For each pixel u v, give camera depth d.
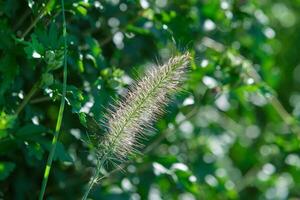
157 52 3.90
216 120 4.85
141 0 3.28
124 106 2.59
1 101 2.87
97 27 3.55
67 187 3.64
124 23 3.64
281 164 4.87
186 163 4.02
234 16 3.85
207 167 4.12
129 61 3.82
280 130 5.12
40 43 2.70
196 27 3.78
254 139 5.31
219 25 3.99
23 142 2.99
